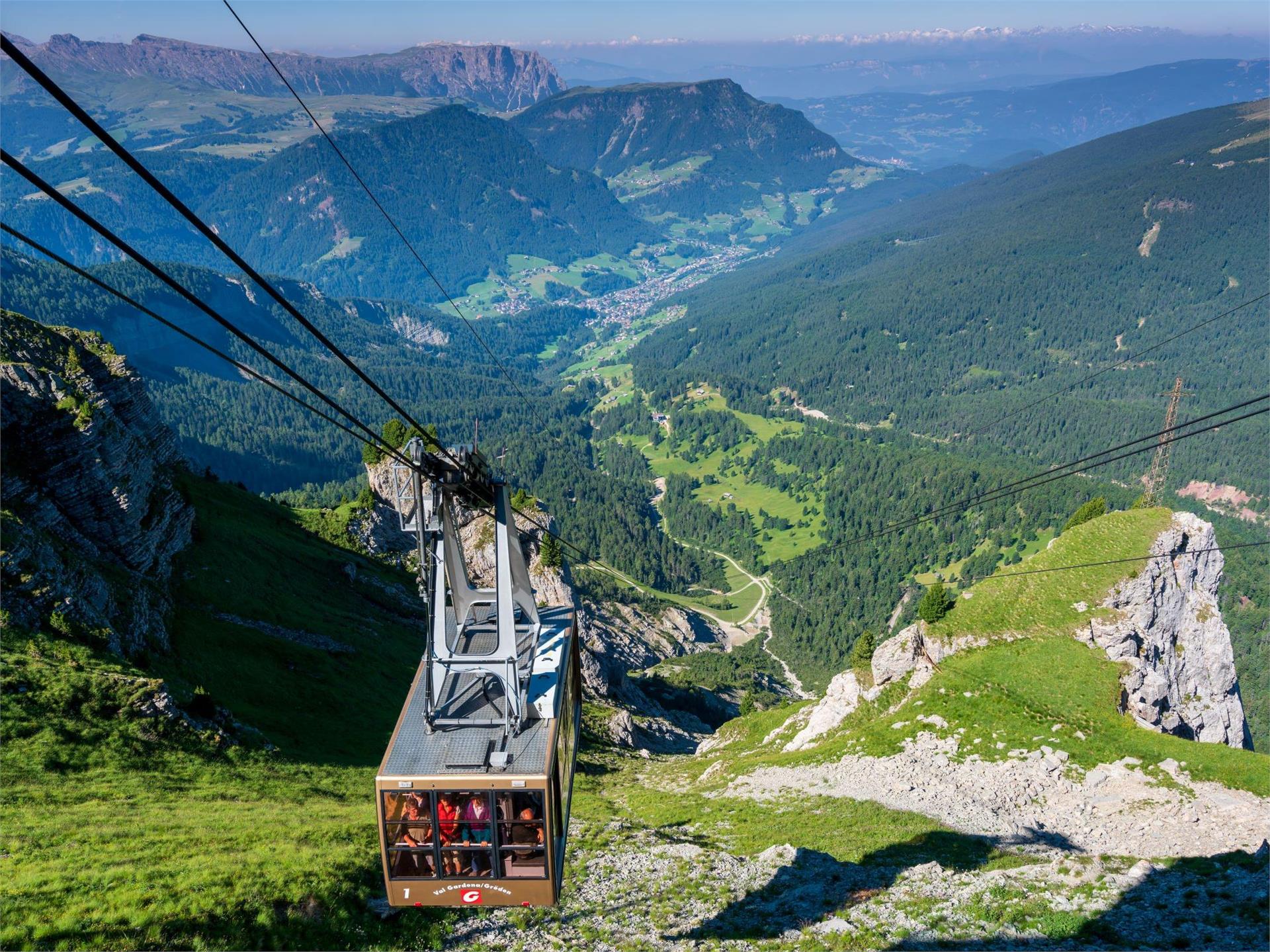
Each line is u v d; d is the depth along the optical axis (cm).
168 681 6316
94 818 4291
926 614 8425
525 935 3784
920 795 6606
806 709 9862
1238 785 6134
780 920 3991
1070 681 7500
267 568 10712
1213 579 8894
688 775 8669
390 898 2177
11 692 5366
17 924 2969
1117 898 3828
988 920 3753
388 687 9356
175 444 12212
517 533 2516
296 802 5353
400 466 2159
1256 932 3322
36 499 7275
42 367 9200
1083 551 8812
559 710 2328
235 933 3200
